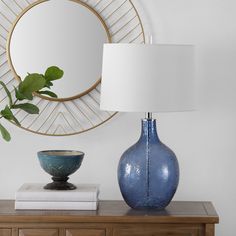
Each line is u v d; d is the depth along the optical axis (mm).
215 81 3307
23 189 3072
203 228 2936
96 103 3320
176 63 2844
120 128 3334
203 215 2945
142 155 2998
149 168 2988
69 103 3328
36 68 3311
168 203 3055
